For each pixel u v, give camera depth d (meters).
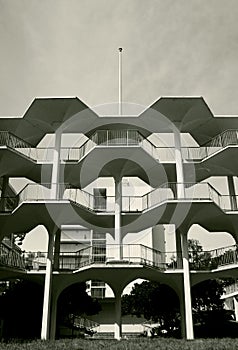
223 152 26.30
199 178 29.38
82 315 35.09
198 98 26.00
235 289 31.48
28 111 26.88
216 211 25.00
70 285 27.31
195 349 15.30
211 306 29.45
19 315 25.98
